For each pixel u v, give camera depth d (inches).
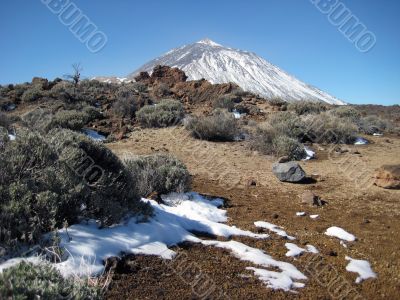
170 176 319.6
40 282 118.5
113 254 182.1
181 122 809.5
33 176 201.9
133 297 158.4
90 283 153.5
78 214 197.9
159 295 163.9
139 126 805.9
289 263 218.8
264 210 325.7
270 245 244.5
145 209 234.2
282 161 498.3
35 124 671.8
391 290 196.1
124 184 237.8
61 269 153.3
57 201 188.2
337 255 239.1
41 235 168.7
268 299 174.2
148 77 1745.8
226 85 1306.6
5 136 217.5
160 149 582.6
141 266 182.9
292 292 184.4
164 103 900.0
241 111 1014.4
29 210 173.5
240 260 211.9
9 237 157.8
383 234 282.8
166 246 208.7
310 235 271.9
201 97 1284.4
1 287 109.9
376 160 557.3
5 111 958.4
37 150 211.5
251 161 533.0
